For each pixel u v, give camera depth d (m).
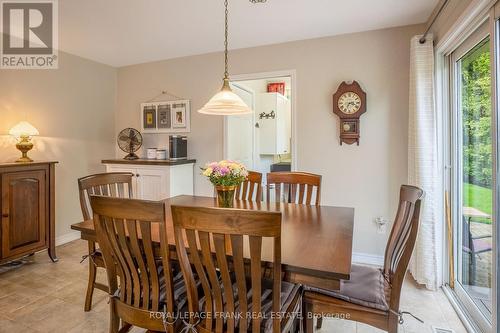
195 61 3.70
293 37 3.11
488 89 1.87
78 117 3.73
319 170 3.16
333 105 3.03
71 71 3.64
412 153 2.61
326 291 1.55
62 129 3.56
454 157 2.39
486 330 1.82
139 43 3.28
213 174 1.77
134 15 2.59
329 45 3.08
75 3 2.38
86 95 3.82
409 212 1.51
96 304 2.25
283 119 5.06
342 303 1.50
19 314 2.11
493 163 1.59
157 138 4.00
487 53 1.87
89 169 3.88
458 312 2.10
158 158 3.79
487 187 1.91
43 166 2.97
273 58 3.30
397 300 1.40
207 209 1.12
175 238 1.23
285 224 1.74
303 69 3.18
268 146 4.73
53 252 3.05
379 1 2.36
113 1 2.34
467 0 1.82
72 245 3.53
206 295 1.26
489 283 1.88
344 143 3.05
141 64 4.03
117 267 1.54
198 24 2.78
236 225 1.09
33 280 2.63
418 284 2.54
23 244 2.80
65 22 2.74
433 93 2.42
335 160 3.10
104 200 1.33
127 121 4.17
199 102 3.71
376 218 2.98
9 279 2.65
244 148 4.19
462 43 2.17
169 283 1.35
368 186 3.00
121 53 3.62
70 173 3.66
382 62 2.91
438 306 2.22
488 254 1.90
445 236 2.47
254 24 2.79
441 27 2.32
